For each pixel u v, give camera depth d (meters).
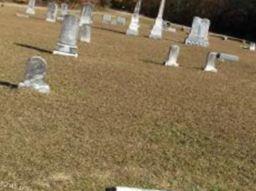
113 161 10.73
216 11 74.75
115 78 19.50
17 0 56.97
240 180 10.87
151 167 10.74
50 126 12.33
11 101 13.87
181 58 29.77
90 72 19.86
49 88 15.48
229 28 74.56
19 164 9.72
